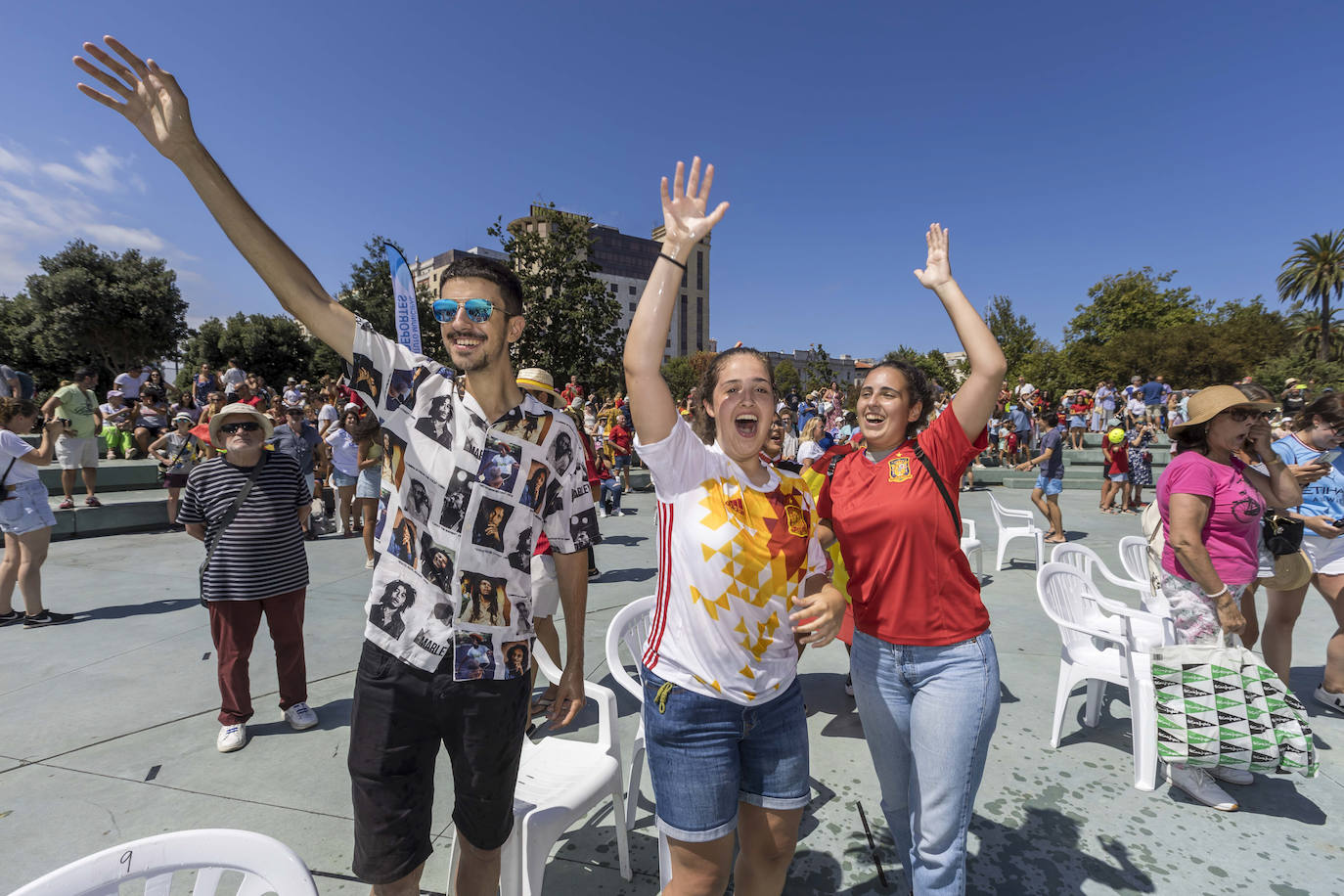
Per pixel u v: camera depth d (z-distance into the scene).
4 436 4.50
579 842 2.40
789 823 1.54
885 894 2.13
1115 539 8.20
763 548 1.46
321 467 9.22
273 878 1.12
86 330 30.95
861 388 2.01
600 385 19.81
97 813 2.52
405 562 1.52
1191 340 36.56
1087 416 18.55
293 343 40.25
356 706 1.52
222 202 1.42
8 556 4.75
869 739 1.97
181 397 13.46
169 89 1.36
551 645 3.52
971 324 1.87
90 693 3.61
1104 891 2.11
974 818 2.52
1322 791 2.69
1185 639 2.71
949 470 1.85
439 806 2.61
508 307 1.58
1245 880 2.16
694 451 1.50
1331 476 3.43
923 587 1.79
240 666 3.05
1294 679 3.83
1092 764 2.93
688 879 1.49
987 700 1.73
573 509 1.74
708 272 95.31
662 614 1.52
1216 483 2.64
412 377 1.58
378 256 26.80
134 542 7.57
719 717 1.45
